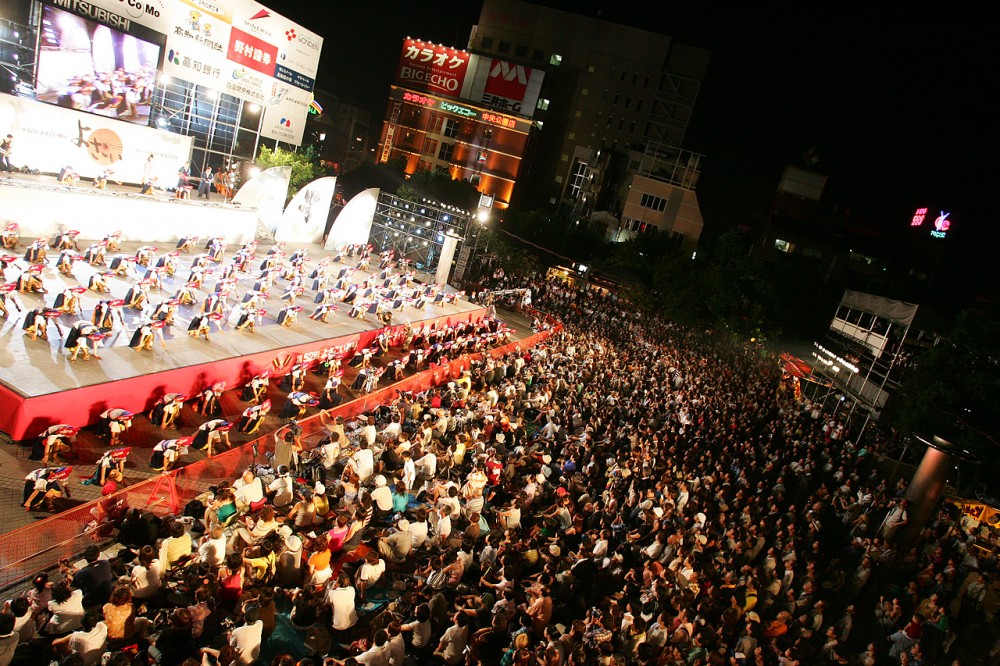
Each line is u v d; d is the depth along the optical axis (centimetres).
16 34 3231
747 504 2075
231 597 1148
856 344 4119
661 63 9850
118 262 2686
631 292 5916
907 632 1477
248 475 1454
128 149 3409
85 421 1731
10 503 1362
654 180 8088
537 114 10288
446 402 2448
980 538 2125
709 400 3206
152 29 3650
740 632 1442
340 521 1368
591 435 2320
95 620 984
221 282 2781
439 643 1181
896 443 3138
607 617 1252
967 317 2794
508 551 1438
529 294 4934
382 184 7781
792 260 5447
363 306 3180
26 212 2709
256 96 4591
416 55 9456
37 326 1920
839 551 2009
